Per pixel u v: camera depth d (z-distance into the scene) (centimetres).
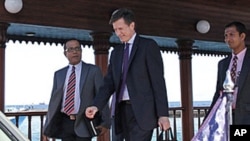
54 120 350
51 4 534
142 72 272
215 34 712
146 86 271
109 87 289
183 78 682
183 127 677
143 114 266
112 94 291
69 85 352
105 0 577
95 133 344
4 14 492
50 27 544
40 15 525
